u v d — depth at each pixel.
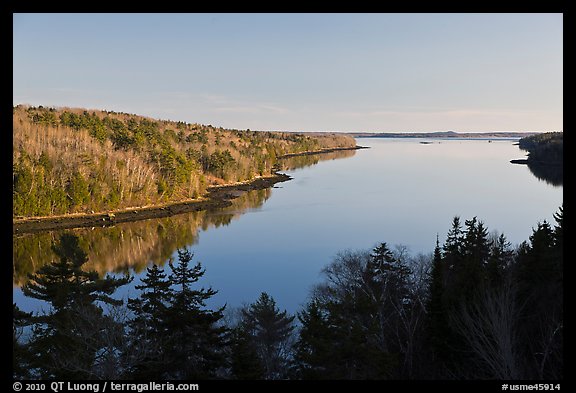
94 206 95.38
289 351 30.58
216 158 144.75
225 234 78.31
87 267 62.34
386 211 87.56
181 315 22.03
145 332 21.62
